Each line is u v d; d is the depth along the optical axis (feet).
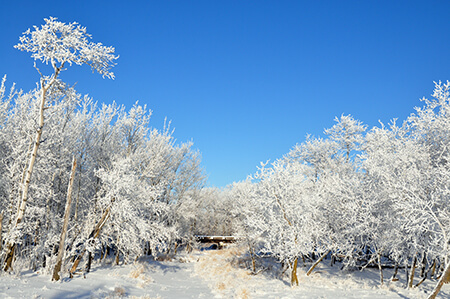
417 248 48.14
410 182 47.47
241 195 74.02
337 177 63.77
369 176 61.41
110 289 41.55
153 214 75.82
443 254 37.88
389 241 51.49
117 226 57.00
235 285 58.13
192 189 95.71
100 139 63.72
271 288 52.90
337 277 63.10
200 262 82.38
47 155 52.16
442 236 39.17
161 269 73.36
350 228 55.77
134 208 62.44
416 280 59.77
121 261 72.64
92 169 63.36
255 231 62.59
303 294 43.65
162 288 50.62
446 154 57.36
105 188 56.90
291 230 52.24
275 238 56.44
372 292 46.91
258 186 59.98
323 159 88.07
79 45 41.42
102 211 56.49
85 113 62.18
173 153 86.48
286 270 69.72
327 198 61.05
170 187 86.28
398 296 43.52
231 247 97.04
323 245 58.85
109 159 63.31
